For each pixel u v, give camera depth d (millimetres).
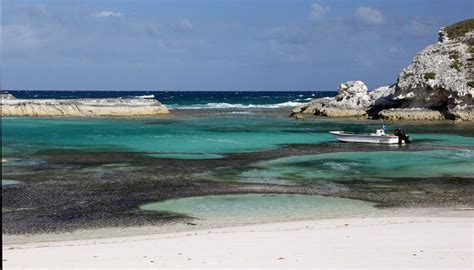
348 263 15469
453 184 30953
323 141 54312
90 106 92625
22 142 50969
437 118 84062
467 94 81500
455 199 26969
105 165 37250
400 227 20281
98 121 79312
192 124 74625
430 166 37781
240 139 55156
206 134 60031
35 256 16906
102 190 28719
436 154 44562
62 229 21328
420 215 23328
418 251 16672
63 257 16750
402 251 16703
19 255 17047
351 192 28609
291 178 32656
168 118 87312
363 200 26688
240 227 21297
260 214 23766
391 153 45062
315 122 80438
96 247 18047
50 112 90312
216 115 96125
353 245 17562
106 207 25000
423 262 15461
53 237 20172
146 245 18188
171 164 37906
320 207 25125
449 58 89062
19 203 25688
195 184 30500
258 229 20812
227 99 185375
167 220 22703
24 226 21766
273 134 60781
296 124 76188
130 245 18234
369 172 35062
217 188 29406
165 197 27125
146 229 21297
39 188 29094
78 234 20609
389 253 16484
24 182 30797
